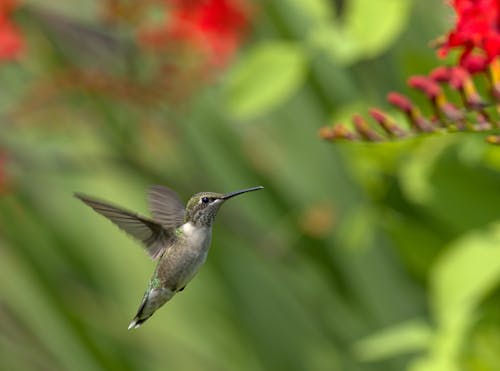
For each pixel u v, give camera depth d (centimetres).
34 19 918
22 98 886
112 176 1021
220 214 946
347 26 607
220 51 846
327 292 930
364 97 794
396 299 840
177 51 853
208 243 610
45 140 918
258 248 929
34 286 1000
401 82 697
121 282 1069
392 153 660
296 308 980
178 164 968
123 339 1023
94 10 941
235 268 1003
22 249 998
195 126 962
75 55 923
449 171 657
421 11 777
